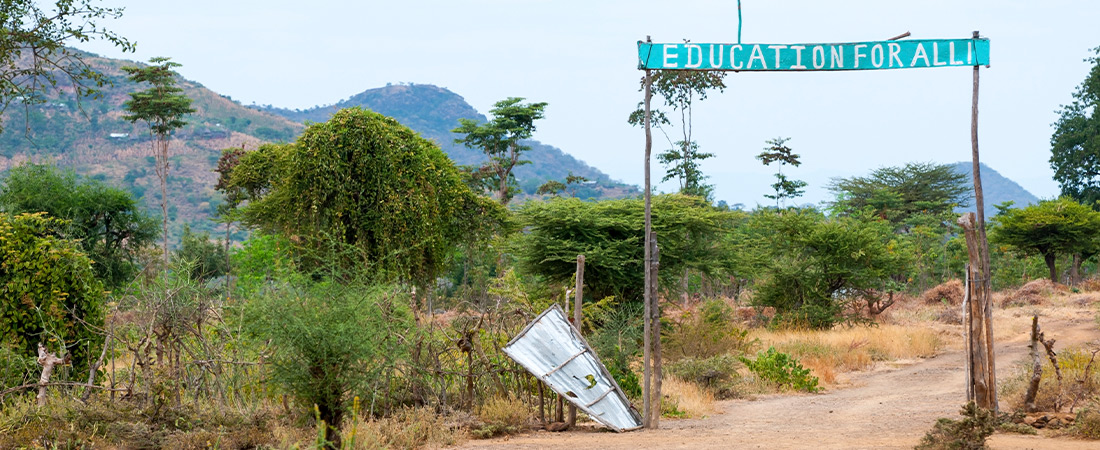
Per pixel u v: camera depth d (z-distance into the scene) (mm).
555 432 11133
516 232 33438
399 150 28516
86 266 13195
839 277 33906
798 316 32844
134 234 45906
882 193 78688
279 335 9359
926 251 56938
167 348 11086
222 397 10969
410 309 11797
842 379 20125
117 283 43281
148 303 10727
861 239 33688
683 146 57500
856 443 9414
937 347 27266
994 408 10492
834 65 10805
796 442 9625
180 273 11164
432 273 29656
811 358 22453
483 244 34156
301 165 27547
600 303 19312
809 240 33688
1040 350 22609
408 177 28484
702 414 13539
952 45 10531
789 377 18391
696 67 11078
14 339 12305
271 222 30797
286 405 10195
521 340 11664
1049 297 42469
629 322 17984
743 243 35156
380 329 10320
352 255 11586
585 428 11398
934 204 78562
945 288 42719
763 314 36125
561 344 11836
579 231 25875
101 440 9047
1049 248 53812
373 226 27375
